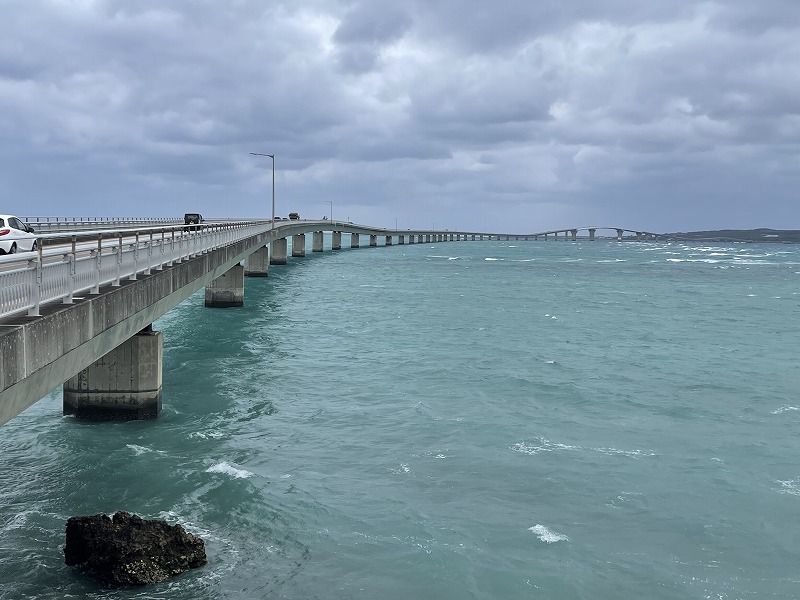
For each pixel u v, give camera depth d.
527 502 24.22
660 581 19.50
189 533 20.09
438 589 18.66
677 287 117.50
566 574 19.64
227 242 55.69
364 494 24.44
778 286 121.25
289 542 20.72
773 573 20.09
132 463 26.14
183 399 35.84
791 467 28.11
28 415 31.28
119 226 84.56
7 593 17.11
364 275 127.81
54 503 22.59
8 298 14.88
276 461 27.34
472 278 128.75
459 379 42.66
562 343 57.34
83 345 19.55
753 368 48.06
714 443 30.97
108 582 17.73
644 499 24.67
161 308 31.09
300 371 44.06
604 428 33.00
